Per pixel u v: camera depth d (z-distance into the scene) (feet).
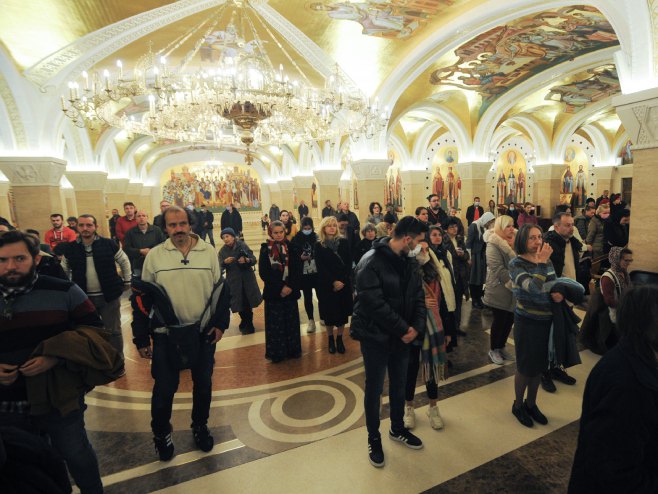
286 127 25.12
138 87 16.49
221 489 7.03
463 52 24.25
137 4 17.83
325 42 23.15
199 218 35.42
